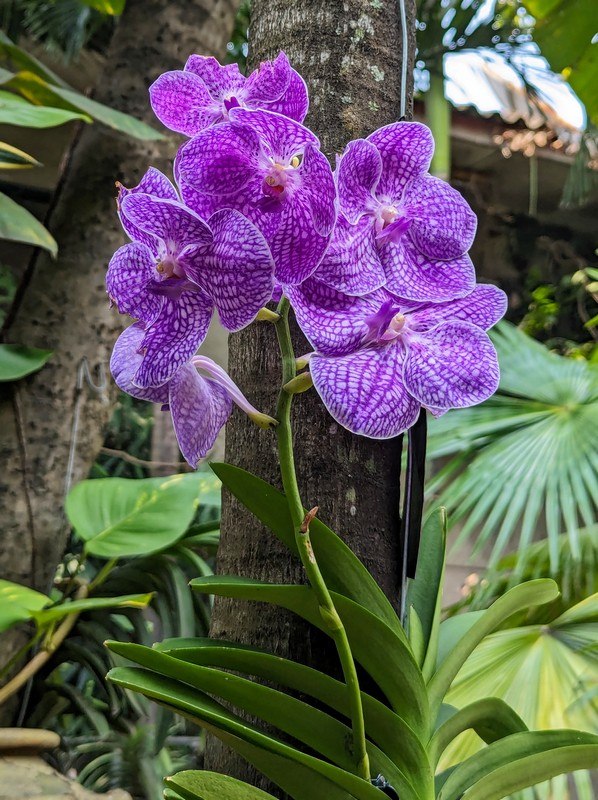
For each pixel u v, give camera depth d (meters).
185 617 0.93
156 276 0.30
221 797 0.31
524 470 0.94
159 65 1.11
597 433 0.92
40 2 1.71
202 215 0.30
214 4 1.14
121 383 0.34
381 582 0.39
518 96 2.14
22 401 1.01
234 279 0.28
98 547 0.89
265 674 0.34
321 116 0.42
